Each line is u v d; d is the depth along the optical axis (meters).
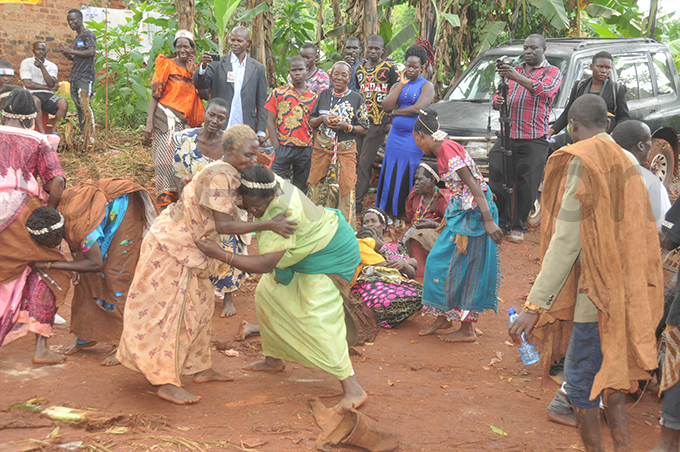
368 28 10.12
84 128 9.27
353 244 3.48
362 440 2.84
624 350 2.73
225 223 3.12
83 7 11.99
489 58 8.87
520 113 6.90
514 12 10.77
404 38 10.51
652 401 3.80
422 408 3.46
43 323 3.67
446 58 10.60
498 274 4.60
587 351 2.84
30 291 3.64
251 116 6.70
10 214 3.44
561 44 8.51
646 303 2.77
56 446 2.63
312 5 15.30
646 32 12.16
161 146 5.87
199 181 3.16
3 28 11.34
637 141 3.47
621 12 11.73
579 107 2.98
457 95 8.79
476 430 3.21
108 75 10.92
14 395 3.22
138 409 3.15
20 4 11.45
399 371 4.12
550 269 2.83
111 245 3.74
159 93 6.05
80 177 8.23
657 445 2.95
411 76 7.04
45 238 3.45
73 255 3.74
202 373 3.65
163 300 3.26
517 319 2.96
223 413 3.19
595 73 6.72
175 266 3.27
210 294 3.48
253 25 9.71
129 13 12.42
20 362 3.73
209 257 3.30
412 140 7.07
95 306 3.80
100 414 2.99
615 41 8.86
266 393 3.53
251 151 3.12
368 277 5.10
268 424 3.06
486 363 4.34
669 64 9.39
